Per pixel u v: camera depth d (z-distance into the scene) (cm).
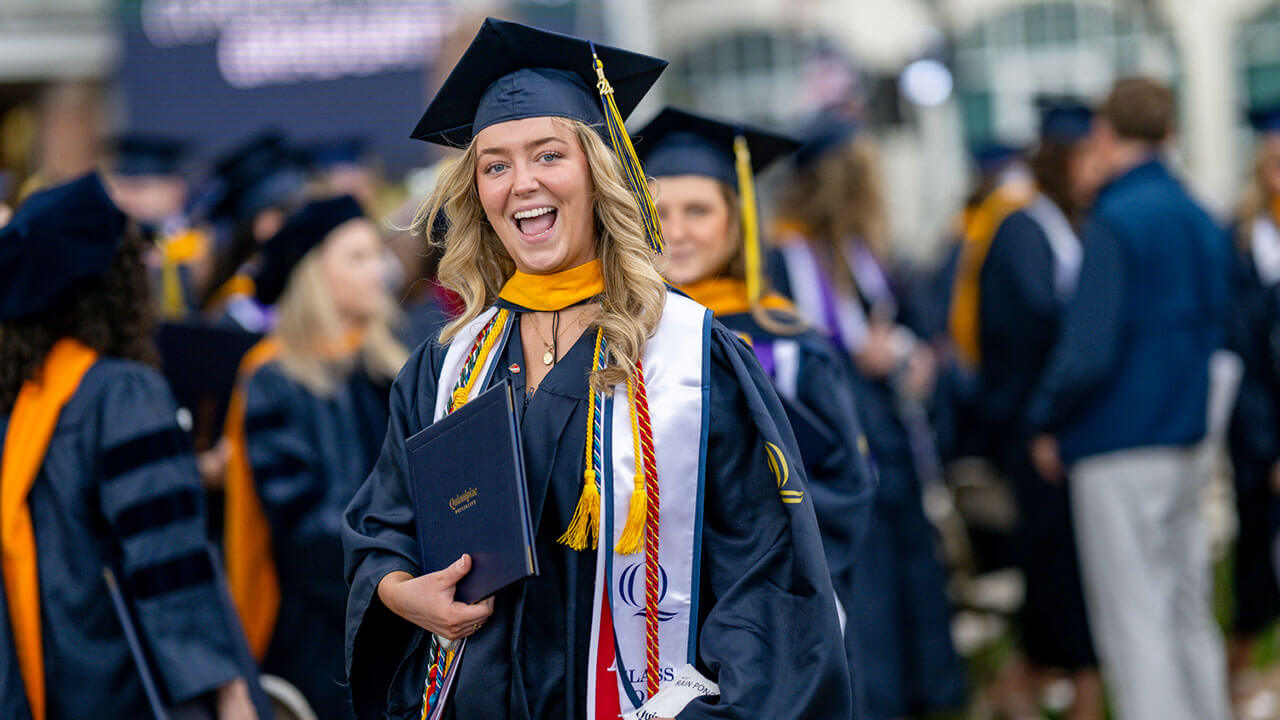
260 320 1009
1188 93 2008
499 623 439
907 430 1023
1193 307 898
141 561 550
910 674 995
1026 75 2031
